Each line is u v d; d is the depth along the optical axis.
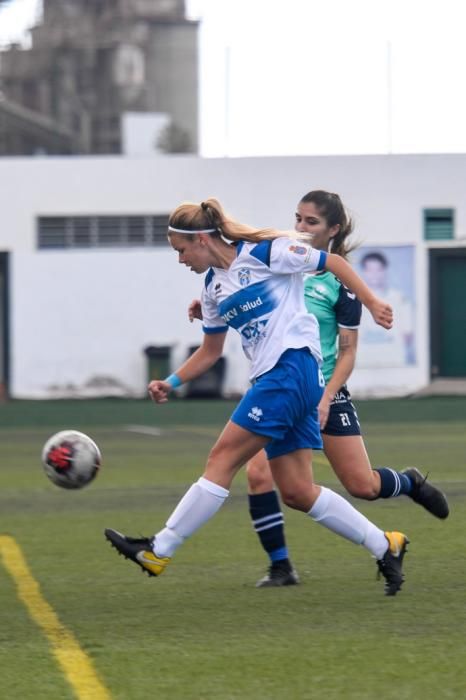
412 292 94.19
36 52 197.25
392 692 15.31
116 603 21.81
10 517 35.19
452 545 28.00
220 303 20.72
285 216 94.88
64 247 97.38
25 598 22.45
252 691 15.50
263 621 19.88
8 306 97.25
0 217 97.06
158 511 36.03
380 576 23.38
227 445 20.36
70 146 192.25
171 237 20.73
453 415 80.88
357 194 93.81
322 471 46.47
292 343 20.31
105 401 94.69
